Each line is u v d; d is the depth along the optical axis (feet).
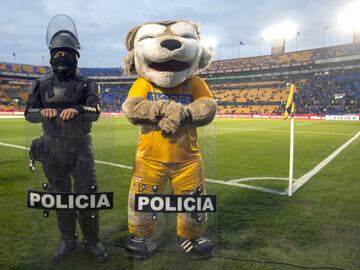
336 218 14.30
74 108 9.20
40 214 10.32
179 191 9.36
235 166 26.94
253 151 35.94
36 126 10.01
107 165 10.52
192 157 9.30
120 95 211.00
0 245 11.21
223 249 11.14
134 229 9.66
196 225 9.40
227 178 22.35
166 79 8.90
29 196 9.24
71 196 9.02
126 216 14.19
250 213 14.89
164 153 9.12
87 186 9.92
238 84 215.92
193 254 9.62
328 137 52.95
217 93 210.59
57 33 10.03
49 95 9.86
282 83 199.31
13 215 14.21
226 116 166.61
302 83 192.03
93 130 10.32
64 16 10.18
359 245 11.60
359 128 75.97
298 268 9.95
